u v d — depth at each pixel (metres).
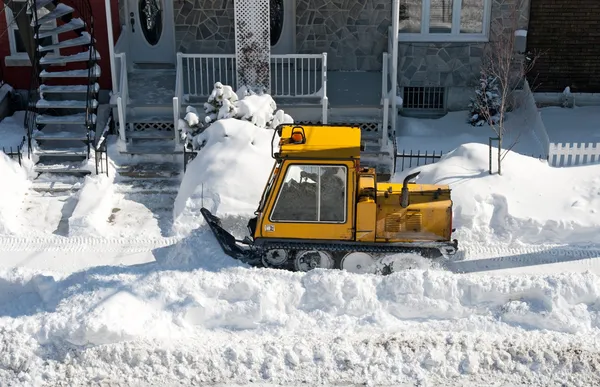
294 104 16.69
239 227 13.06
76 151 15.74
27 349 9.83
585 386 9.43
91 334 9.84
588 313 10.35
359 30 18.41
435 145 16.12
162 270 11.16
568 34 18.00
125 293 10.48
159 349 9.80
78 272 11.30
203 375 9.60
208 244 11.74
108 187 14.68
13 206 14.06
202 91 16.94
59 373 9.62
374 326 10.32
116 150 16.05
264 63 16.48
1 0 17.77
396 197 11.18
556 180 13.75
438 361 9.66
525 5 17.48
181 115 16.64
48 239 13.04
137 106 16.67
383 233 11.06
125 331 9.91
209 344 9.97
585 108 18.20
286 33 18.62
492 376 9.57
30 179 15.15
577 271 11.79
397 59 17.53
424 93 18.31
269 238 11.12
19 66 18.22
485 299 10.60
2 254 12.54
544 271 11.80
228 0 18.25
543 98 18.44
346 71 18.69
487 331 10.23
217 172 13.82
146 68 18.64
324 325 10.33
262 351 9.82
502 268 11.89
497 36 17.59
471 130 17.02
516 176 13.60
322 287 10.58
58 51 18.02
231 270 10.97
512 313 10.38
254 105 15.32
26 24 16.95
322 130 11.50
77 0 17.73
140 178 15.47
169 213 14.21
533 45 18.12
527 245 12.59
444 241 11.09
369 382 9.50
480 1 17.48
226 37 18.56
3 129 16.80
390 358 9.73
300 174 10.83
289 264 11.36
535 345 9.88
